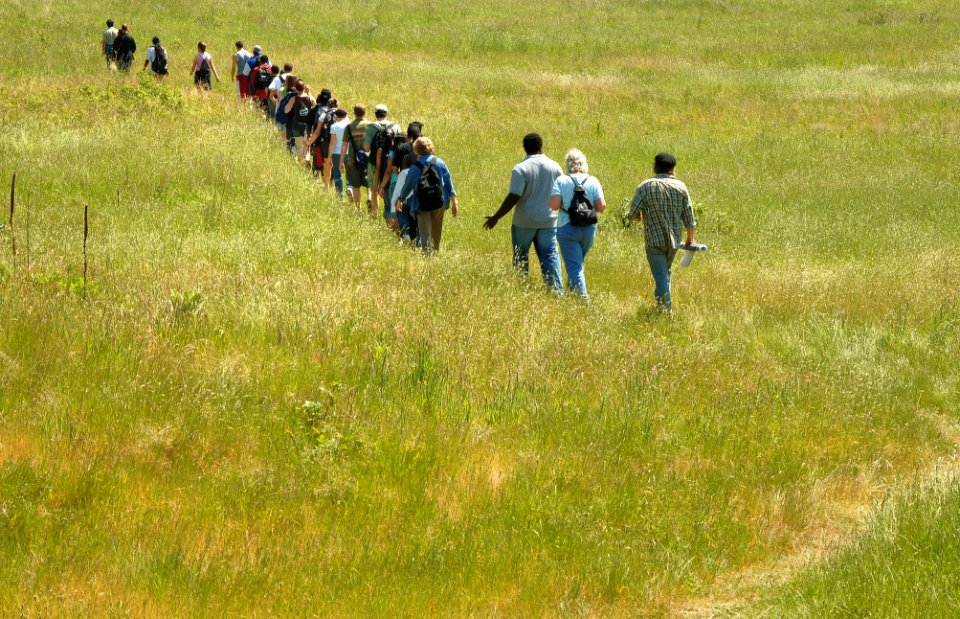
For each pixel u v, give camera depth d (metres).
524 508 12.07
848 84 70.25
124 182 29.06
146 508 11.23
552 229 23.36
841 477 14.23
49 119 37.50
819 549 12.52
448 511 12.03
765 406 16.30
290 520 11.43
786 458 14.47
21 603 9.34
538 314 19.59
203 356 15.26
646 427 14.73
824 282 26.64
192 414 13.03
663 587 11.13
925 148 52.91
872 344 21.14
